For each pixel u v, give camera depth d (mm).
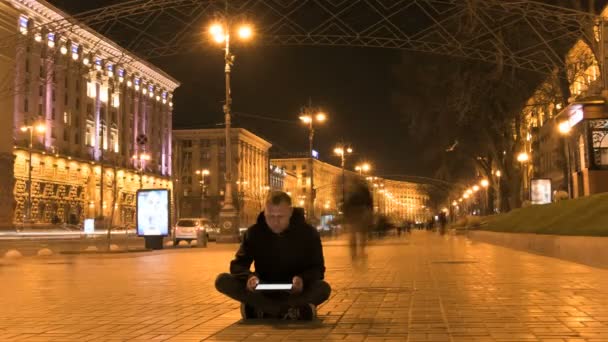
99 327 7340
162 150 125062
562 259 18859
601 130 27609
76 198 92000
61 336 6777
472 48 28594
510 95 38312
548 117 60250
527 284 11375
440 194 113625
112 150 104062
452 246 31312
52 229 80062
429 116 41938
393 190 172625
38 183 82625
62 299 10234
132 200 110188
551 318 7379
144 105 116875
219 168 134750
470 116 41000
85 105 95375
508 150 42969
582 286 10883
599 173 27531
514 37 30641
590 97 27312
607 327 6730
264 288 6816
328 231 57281
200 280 13602
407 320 7406
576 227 19156
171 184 127562
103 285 12609
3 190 74500
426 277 13312
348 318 7605
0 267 18688
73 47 86562
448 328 6797
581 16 24328
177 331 6977
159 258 23219
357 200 16344
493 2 24344
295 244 7184
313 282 7184
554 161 59281
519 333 6426
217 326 7289
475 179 70750
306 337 6355
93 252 27422
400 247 30234
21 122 79062
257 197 146625
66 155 89125
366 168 72938
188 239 39938
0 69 67875
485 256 21250
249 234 7270
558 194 30562
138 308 8992
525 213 30734
